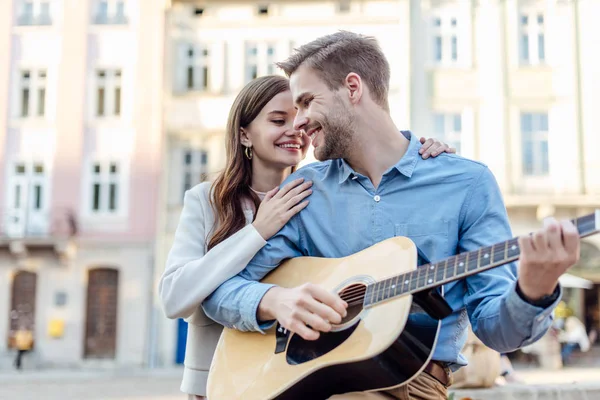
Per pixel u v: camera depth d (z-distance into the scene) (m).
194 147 19.94
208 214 2.99
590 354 17.44
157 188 19.61
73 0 20.36
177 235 2.95
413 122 19.30
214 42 20.12
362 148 2.34
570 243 1.67
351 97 2.31
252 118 3.09
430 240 2.21
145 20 20.20
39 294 19.34
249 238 2.49
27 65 20.30
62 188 19.77
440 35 19.69
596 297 18.48
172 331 19.11
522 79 19.34
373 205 2.31
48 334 19.17
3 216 19.62
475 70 19.45
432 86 19.42
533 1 19.62
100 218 19.62
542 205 18.52
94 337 19.36
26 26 20.39
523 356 17.12
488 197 2.20
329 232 2.39
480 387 3.90
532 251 1.71
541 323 1.86
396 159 2.34
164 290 2.62
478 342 3.88
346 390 2.15
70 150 19.88
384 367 2.00
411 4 19.67
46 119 20.05
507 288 2.03
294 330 2.13
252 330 2.36
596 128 18.95
